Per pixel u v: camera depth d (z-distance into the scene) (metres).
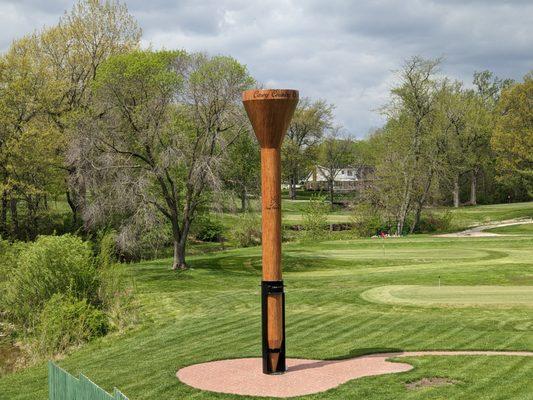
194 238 64.12
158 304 30.36
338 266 43.78
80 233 52.53
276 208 16.20
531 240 54.91
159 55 42.88
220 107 41.06
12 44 55.50
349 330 21.91
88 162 41.47
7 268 31.98
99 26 57.44
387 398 14.34
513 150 79.31
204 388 15.86
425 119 70.56
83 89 56.53
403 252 49.09
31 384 19.22
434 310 24.31
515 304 24.45
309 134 125.50
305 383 15.66
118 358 20.66
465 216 85.62
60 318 25.50
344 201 110.94
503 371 15.91
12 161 49.72
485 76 132.88
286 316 25.03
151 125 40.66
